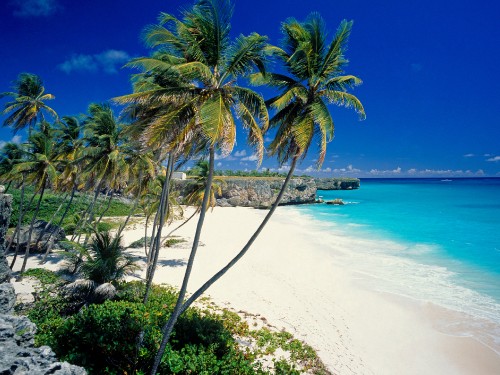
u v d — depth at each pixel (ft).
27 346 23.98
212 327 41.34
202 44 32.42
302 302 61.31
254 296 62.95
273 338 45.80
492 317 55.21
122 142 70.95
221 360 32.32
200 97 32.22
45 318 42.75
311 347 44.86
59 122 90.38
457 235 122.21
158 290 59.82
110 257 49.29
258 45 31.65
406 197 308.81
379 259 91.25
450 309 58.44
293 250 102.27
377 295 65.10
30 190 165.78
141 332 32.09
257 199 241.14
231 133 30.14
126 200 199.21
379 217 175.73
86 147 70.69
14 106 100.27
